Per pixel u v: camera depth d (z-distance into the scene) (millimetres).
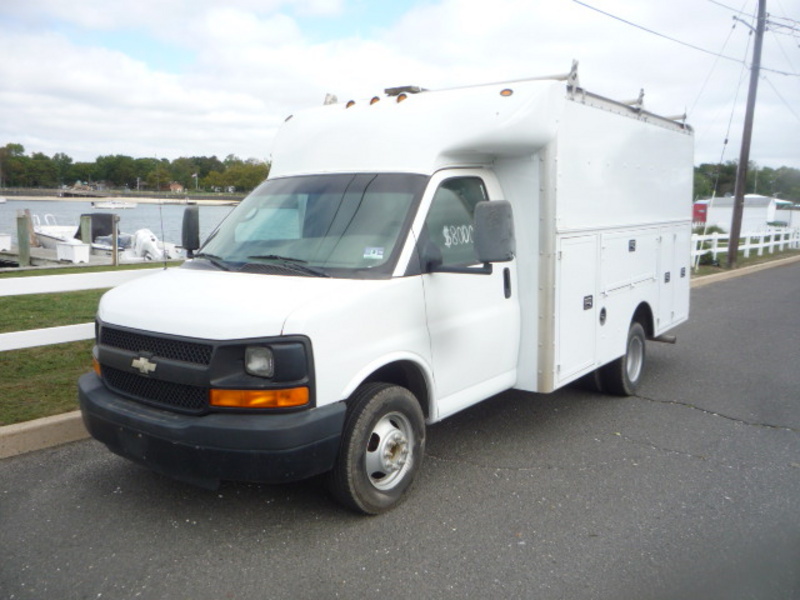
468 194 5172
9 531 4199
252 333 3881
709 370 8570
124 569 3820
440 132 4949
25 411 5773
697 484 5074
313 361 3957
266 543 4125
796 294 16047
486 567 3906
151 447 4074
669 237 7887
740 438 6082
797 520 4516
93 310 9969
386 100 5430
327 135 5414
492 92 5062
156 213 26422
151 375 4129
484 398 5285
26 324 8898
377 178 4914
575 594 3652
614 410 6832
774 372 8477
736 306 14070
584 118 5789
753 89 22031
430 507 4629
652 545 4172
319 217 4883
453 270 4684
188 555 3980
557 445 5824
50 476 4977
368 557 3988
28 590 3598
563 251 5555
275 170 5637
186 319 4039
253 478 3891
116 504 4574
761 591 3693
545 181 5320
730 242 22344
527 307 5512
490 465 5367
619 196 6539
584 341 6051
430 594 3641
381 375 4859
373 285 4336
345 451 4234
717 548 4145
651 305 7512
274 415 3912
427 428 6219
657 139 7375
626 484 5059
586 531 4336
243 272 4660
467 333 5008
